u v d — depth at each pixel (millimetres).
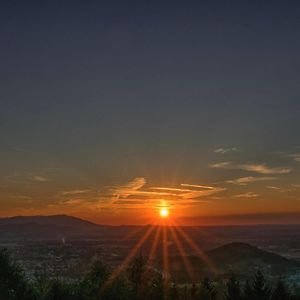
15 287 33656
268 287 71188
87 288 40969
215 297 63625
